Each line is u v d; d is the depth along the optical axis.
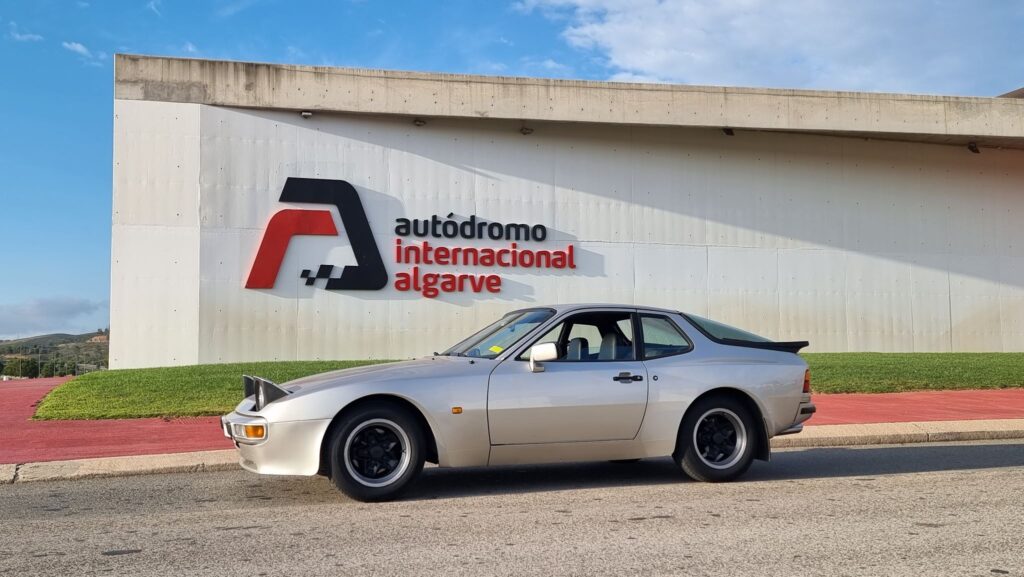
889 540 5.49
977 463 8.87
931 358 20.22
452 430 6.76
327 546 5.36
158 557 5.12
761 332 22.45
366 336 19.98
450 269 20.56
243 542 5.48
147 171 18.92
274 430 6.48
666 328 7.69
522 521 6.05
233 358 19.17
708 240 22.22
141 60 18.98
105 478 8.23
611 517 6.18
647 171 21.89
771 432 7.60
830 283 23.02
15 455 9.20
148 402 13.02
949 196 24.11
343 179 20.02
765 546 5.33
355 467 6.66
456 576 4.67
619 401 7.15
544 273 21.12
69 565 4.95
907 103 21.98
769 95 21.28
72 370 26.61
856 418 12.02
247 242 19.39
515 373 7.01
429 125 20.59
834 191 23.20
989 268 24.28
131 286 18.72
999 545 5.36
